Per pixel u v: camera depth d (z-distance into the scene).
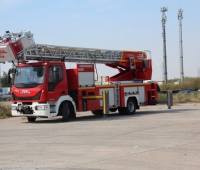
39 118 21.61
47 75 18.11
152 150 10.31
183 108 26.02
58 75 18.56
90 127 15.88
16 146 11.64
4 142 12.52
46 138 13.07
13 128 16.61
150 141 11.79
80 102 19.64
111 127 15.62
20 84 18.59
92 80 20.36
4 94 52.28
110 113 23.70
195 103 32.78
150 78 24.19
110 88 21.12
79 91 19.62
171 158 9.27
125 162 8.93
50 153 10.30
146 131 14.06
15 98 18.80
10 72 19.03
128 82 22.16
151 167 8.39
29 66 18.55
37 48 19.08
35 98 18.08
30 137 13.46
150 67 24.19
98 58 22.14
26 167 8.70
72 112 19.20
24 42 18.53
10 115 23.00
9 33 18.67
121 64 23.48
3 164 9.11
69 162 9.10
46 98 17.94
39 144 11.85
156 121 17.48
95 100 20.16
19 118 21.81
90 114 23.84
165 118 18.81
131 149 10.54
